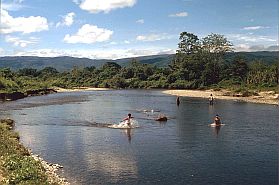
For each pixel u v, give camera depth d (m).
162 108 68.12
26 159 25.30
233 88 112.81
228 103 78.12
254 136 38.81
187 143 35.12
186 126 45.69
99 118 53.41
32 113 60.00
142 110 64.69
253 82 119.81
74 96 103.25
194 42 160.88
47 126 45.91
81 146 33.66
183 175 24.64
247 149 32.53
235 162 28.03
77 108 68.19
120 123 46.62
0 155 25.97
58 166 26.31
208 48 152.25
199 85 139.50
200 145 34.22
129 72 167.38
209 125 46.56
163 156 29.81
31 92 106.50
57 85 155.38
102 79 168.88
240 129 43.34
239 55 150.62
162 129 43.44
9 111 62.97
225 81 135.00
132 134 40.00
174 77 150.75
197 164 27.41
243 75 138.25
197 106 71.81
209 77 141.88
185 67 151.50
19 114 58.59
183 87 142.88
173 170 25.77
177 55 162.62
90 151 31.55
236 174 24.98
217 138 37.69
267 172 25.41
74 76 179.88
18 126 45.91
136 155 30.11
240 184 22.94
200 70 148.38
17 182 20.58
